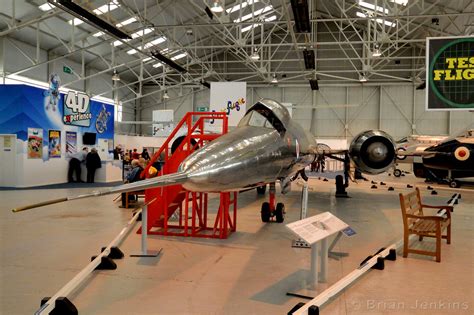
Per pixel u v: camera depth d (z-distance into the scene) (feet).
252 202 37.35
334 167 105.29
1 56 64.64
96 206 34.01
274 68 106.01
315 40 99.86
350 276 14.34
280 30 103.09
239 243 20.58
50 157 54.75
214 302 12.55
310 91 104.99
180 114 113.70
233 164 14.82
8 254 18.03
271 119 19.70
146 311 11.82
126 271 15.72
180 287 13.92
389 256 17.81
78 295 13.10
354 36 101.09
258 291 13.55
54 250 18.75
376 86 101.71
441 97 28.32
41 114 52.80
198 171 13.53
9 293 13.17
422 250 18.24
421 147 52.03
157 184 12.05
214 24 54.24
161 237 21.86
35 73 72.54
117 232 22.98
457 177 52.90
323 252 14.48
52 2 36.29
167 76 107.55
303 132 24.39
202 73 100.01
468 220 28.40
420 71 94.99
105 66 91.30
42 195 41.01
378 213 30.78
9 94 49.75
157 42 82.17
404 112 100.07
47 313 10.99
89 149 62.23
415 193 20.99
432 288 13.99
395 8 54.08
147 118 116.26
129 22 69.21
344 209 32.86
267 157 17.02
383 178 74.64
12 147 50.19
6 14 56.90
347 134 103.14
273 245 20.17
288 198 40.55
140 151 84.17
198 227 23.97
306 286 14.03
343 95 103.30
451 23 70.03
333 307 12.19
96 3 58.65
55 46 74.13
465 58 27.84
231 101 43.11
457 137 50.24
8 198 38.37
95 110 63.98
